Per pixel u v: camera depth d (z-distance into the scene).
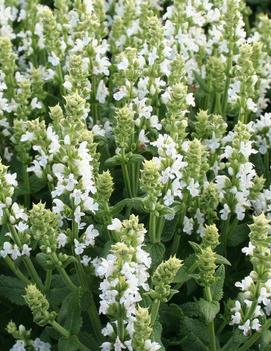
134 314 0.49
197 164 0.56
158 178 0.53
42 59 0.76
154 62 0.63
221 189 0.58
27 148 0.63
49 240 0.53
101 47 0.65
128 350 0.50
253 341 0.54
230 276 0.62
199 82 0.69
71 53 0.70
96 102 0.67
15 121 0.62
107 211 0.56
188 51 0.71
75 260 0.54
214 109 0.71
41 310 0.52
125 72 0.61
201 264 0.52
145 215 0.62
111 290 0.47
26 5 0.75
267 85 0.71
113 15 0.82
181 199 0.58
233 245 0.62
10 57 0.68
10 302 0.63
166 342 0.57
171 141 0.54
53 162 0.57
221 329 0.58
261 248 0.49
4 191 0.53
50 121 0.72
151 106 0.64
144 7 0.71
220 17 0.71
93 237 0.55
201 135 0.62
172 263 0.48
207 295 0.53
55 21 0.68
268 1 0.94
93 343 0.56
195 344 0.57
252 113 0.70
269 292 0.51
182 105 0.57
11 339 0.62
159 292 0.49
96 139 0.64
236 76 0.64
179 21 0.70
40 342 0.57
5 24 0.75
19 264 0.61
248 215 0.64
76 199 0.53
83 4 0.69
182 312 0.57
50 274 0.56
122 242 0.47
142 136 0.62
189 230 0.59
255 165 0.66
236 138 0.57
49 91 0.75
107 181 0.55
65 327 0.54
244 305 0.54
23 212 0.56
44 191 0.67
